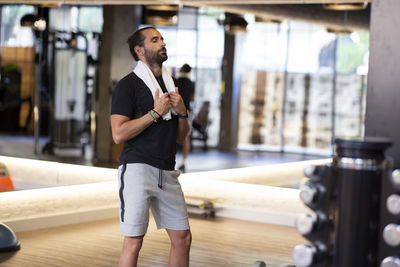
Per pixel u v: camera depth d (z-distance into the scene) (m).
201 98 6.51
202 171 6.03
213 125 6.48
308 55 5.98
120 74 6.63
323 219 1.82
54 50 6.64
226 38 6.43
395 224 1.72
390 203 1.73
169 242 4.65
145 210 2.65
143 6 6.54
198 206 5.76
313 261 1.78
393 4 3.45
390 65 3.47
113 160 6.37
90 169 5.71
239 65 6.41
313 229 1.81
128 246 2.68
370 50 3.54
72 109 6.63
